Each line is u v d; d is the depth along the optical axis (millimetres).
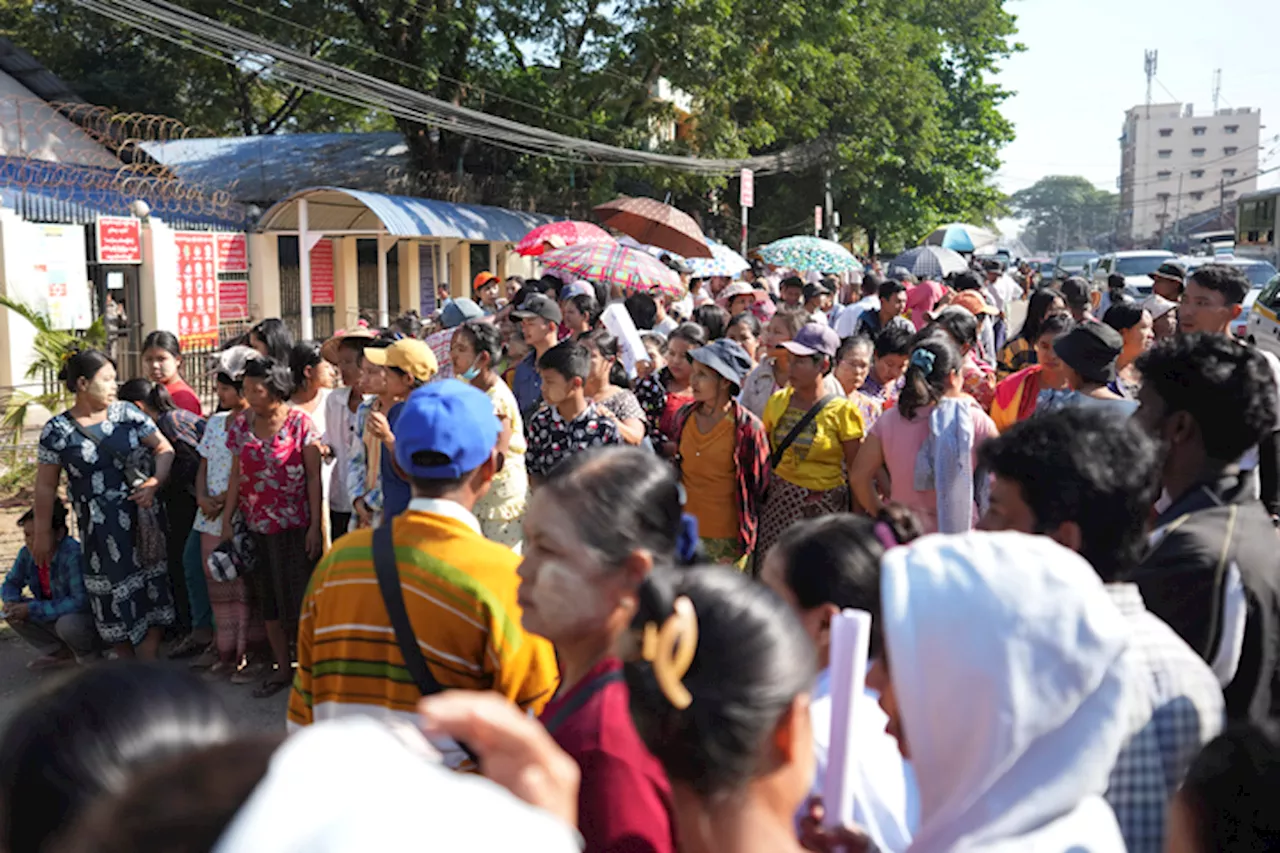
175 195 18891
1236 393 2838
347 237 21625
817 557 2328
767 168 29234
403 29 21719
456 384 3125
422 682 2896
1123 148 159375
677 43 23266
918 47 37500
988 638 1725
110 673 1315
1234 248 39531
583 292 8094
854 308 11828
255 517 6055
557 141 19453
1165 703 2094
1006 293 18781
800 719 1682
